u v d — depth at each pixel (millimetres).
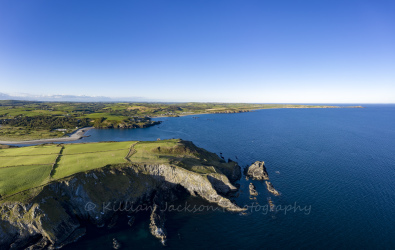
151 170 68438
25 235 45812
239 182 75000
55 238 45312
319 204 59812
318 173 81188
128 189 61219
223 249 44062
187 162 74250
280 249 43812
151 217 53594
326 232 48500
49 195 50875
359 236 46969
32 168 60844
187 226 51750
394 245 44250
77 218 52562
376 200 61188
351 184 71562
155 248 44438
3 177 55375
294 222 52375
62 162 66125
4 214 45781
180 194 66750
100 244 45625
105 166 64500
